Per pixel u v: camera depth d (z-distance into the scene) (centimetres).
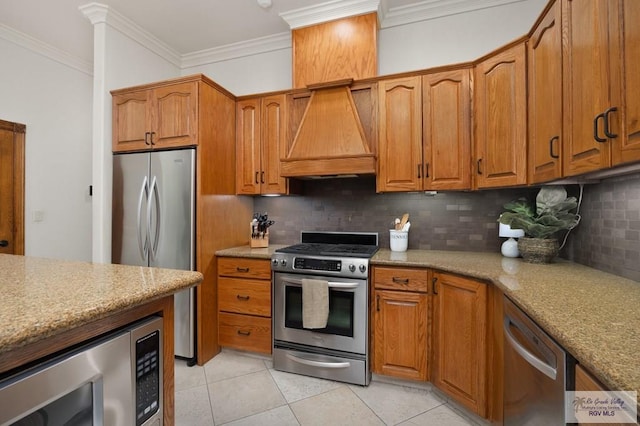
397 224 249
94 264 129
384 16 255
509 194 236
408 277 198
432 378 195
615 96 100
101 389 73
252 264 239
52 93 312
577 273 156
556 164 141
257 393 198
